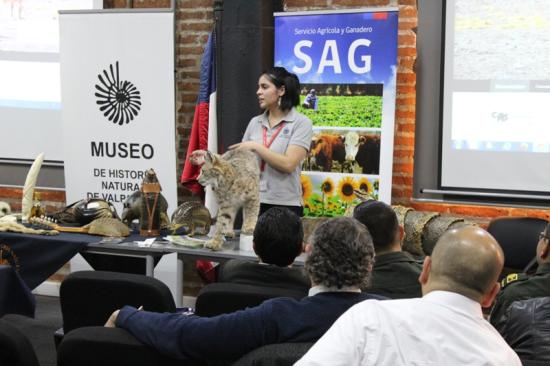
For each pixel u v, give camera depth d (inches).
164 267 202.5
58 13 193.0
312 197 179.6
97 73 189.9
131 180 189.8
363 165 175.5
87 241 151.9
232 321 74.5
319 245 74.9
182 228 160.4
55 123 211.2
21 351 71.9
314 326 73.5
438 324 59.4
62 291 102.3
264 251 104.3
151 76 186.1
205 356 75.1
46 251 153.8
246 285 96.1
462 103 176.2
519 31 170.6
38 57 210.4
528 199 173.3
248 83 186.1
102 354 75.7
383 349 58.3
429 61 178.9
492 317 99.6
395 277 101.3
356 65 174.9
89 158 192.5
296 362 59.7
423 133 180.5
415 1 179.5
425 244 147.0
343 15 175.2
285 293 93.2
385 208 103.4
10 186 216.5
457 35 175.5
